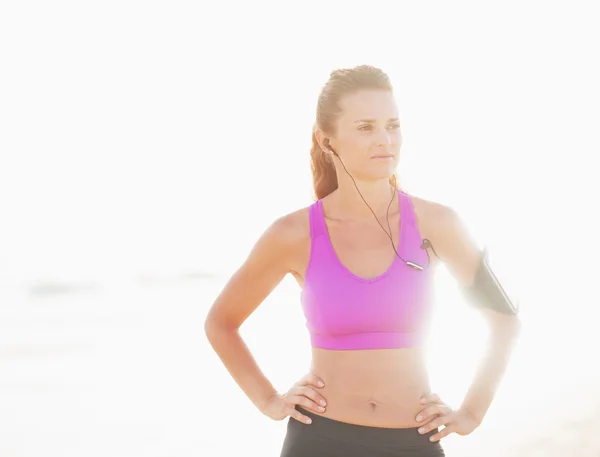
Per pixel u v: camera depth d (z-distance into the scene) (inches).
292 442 89.7
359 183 89.0
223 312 96.8
